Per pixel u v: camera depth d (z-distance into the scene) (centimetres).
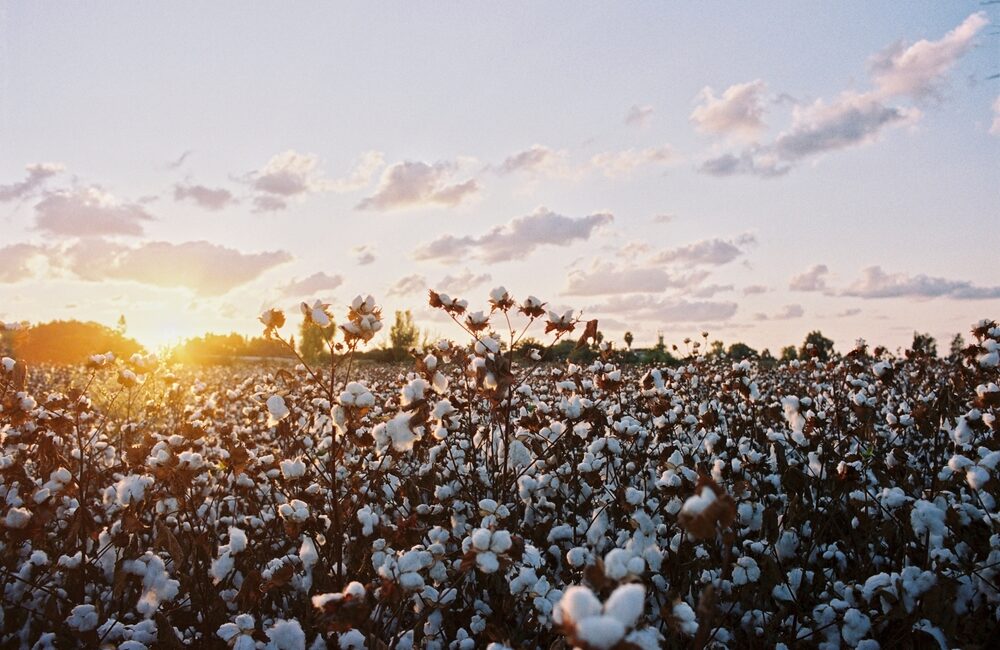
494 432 438
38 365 2009
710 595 158
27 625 282
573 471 394
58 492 320
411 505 397
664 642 257
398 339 1761
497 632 245
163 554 340
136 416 625
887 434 466
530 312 358
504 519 310
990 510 294
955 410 468
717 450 411
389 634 274
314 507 324
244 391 706
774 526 325
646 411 497
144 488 311
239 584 329
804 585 314
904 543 330
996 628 246
